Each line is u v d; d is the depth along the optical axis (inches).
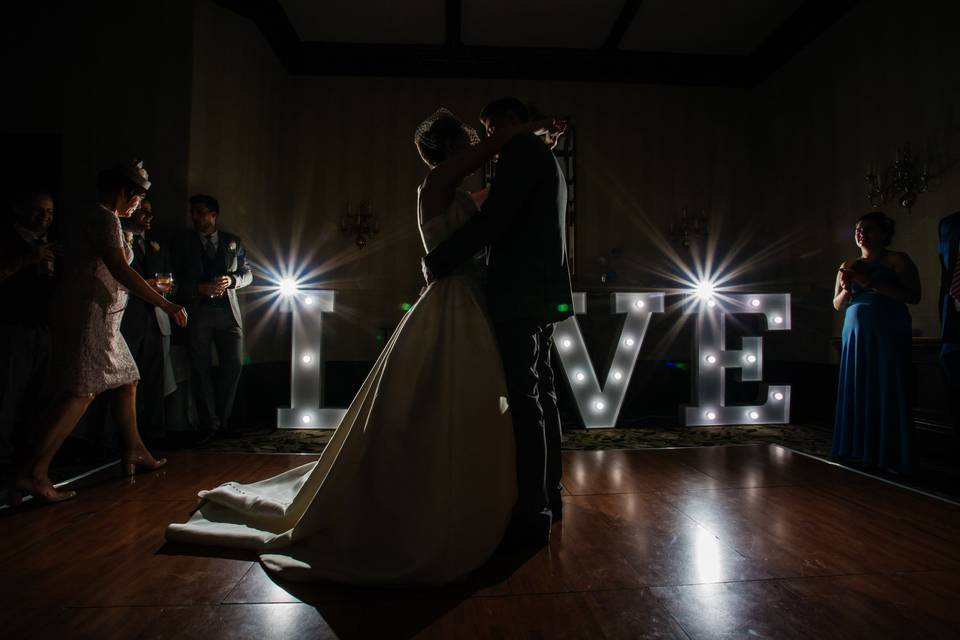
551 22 195.2
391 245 215.2
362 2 183.9
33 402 111.9
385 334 211.9
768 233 215.2
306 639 43.4
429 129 71.6
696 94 224.8
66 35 151.3
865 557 61.3
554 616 47.4
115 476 97.0
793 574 56.6
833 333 177.2
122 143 148.8
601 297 186.1
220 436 139.7
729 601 50.5
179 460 110.8
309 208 214.1
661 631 45.0
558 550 62.8
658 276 218.1
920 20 147.3
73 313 80.7
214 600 49.8
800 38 195.2
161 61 151.2
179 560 59.0
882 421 102.0
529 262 63.4
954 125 137.1
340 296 211.9
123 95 149.8
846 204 174.9
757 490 89.9
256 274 186.5
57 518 73.2
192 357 133.1
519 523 62.7
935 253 141.9
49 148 148.8
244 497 69.5
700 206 221.3
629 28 197.8
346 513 56.5
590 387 151.5
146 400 125.1
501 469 58.6
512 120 71.7
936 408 123.1
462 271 66.0
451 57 213.2
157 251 128.3
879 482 95.3
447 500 55.2
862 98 168.2
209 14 159.3
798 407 190.4
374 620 46.5
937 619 47.3
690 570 57.4
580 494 87.4
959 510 79.1
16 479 77.5
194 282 134.1
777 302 166.1
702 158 222.8
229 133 168.6
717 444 132.1
